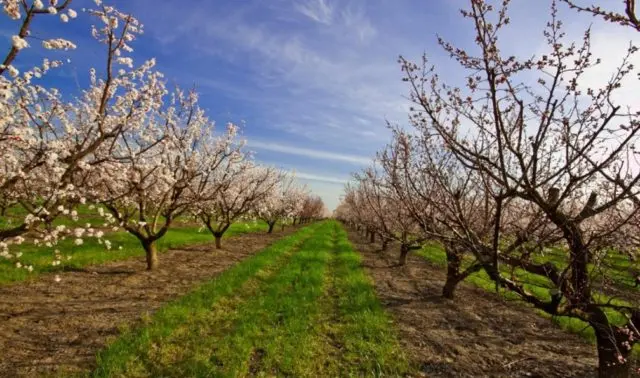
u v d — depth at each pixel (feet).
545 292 43.80
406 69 12.70
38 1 13.53
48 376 19.27
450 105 12.78
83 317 28.12
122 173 30.09
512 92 10.83
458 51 10.90
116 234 67.26
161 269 48.29
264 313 31.37
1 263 39.42
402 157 22.21
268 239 103.96
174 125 45.57
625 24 10.18
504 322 34.53
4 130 20.84
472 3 10.07
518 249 16.63
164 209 47.47
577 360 26.20
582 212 13.60
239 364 21.71
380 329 29.32
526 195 12.10
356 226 163.32
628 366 19.31
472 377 22.74
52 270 40.68
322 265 55.52
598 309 17.80
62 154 22.50
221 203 71.97
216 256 64.03
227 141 55.21
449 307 38.47
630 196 11.57
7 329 24.70
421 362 24.32
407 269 61.36
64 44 15.61
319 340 26.73
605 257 16.20
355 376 21.48
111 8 19.33
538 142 11.28
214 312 31.30
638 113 10.66
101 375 19.38
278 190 123.13
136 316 29.19
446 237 16.16
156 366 21.07
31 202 25.77
